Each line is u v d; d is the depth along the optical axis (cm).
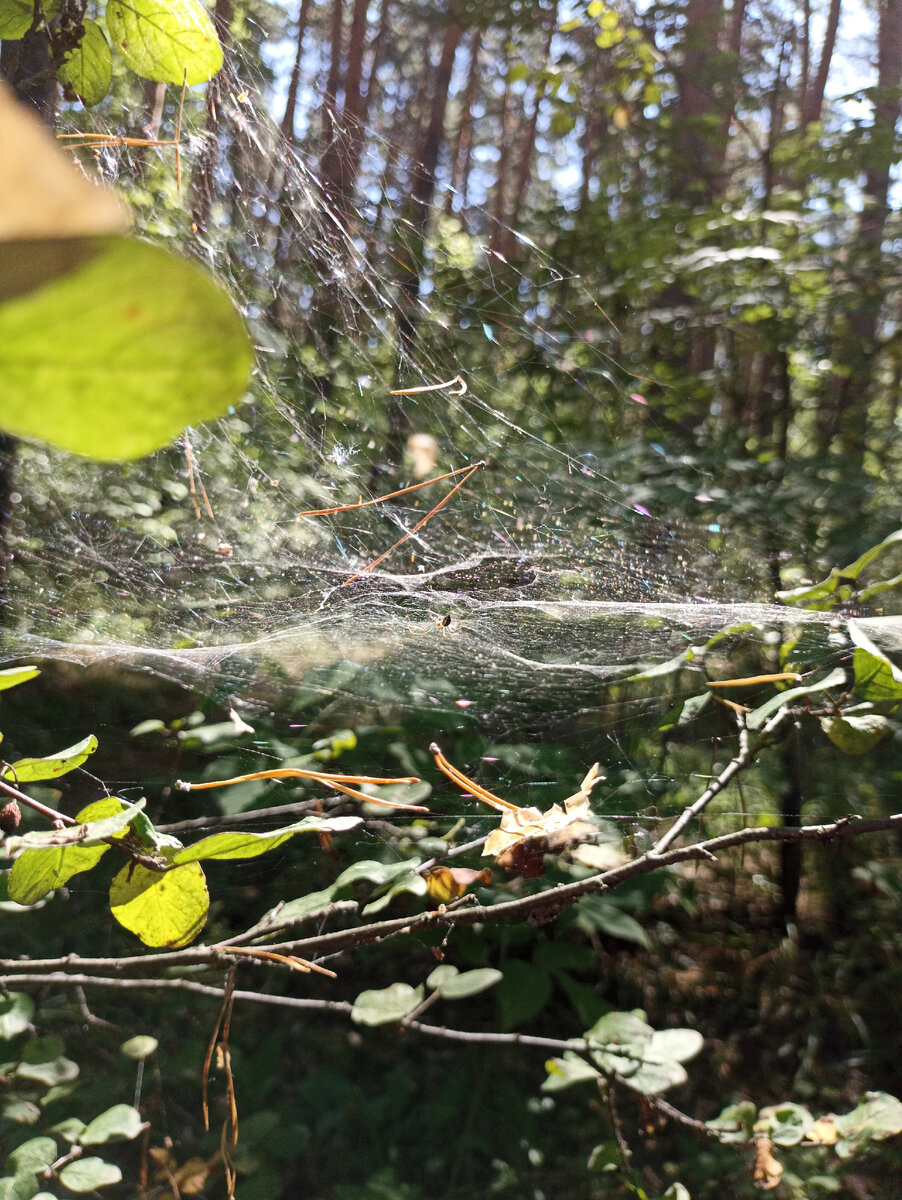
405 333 137
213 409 5
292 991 97
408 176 152
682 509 107
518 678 96
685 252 132
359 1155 83
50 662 124
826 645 76
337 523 110
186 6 24
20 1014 49
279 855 100
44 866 27
